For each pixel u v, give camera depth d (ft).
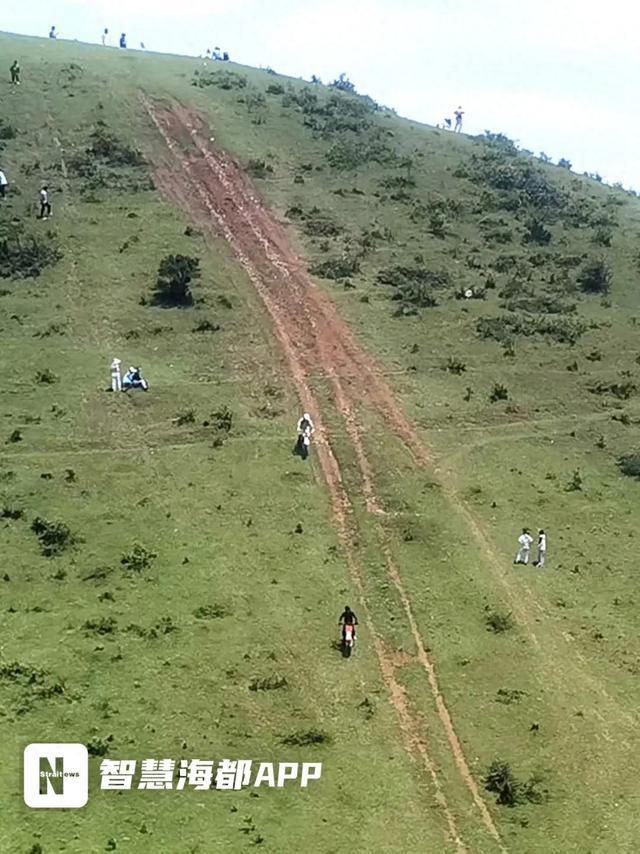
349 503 127.03
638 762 85.15
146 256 194.29
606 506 131.44
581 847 74.69
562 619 106.83
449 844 73.92
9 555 111.04
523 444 145.89
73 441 137.18
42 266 190.39
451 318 183.93
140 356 162.50
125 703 86.79
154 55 319.06
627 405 160.35
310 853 71.20
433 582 111.86
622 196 273.13
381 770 81.61
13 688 87.40
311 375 159.43
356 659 96.84
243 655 95.14
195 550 113.80
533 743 86.53
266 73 320.09
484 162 264.11
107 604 102.32
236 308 178.50
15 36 323.16
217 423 142.82
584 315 191.62
